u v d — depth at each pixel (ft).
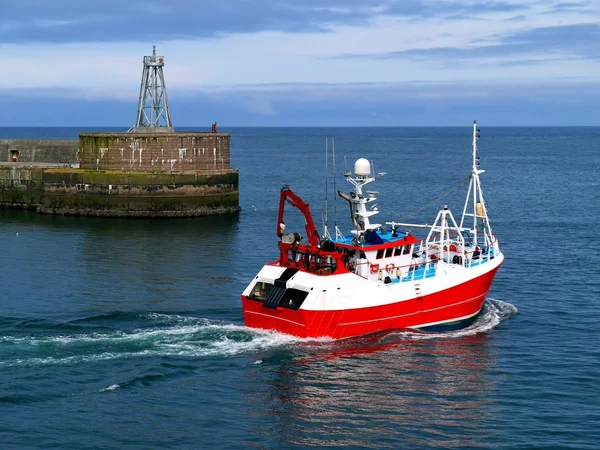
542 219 234.38
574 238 197.98
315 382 95.45
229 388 93.30
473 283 119.44
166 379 95.09
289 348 104.99
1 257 174.70
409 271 119.44
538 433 83.46
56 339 107.24
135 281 148.97
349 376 97.40
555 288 142.92
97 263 167.73
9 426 82.84
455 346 109.09
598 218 236.63
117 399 89.51
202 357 101.86
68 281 148.87
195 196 241.14
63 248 186.70
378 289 109.81
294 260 112.16
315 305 105.09
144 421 84.89
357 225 117.80
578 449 80.02
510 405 90.17
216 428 83.92
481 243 176.14
